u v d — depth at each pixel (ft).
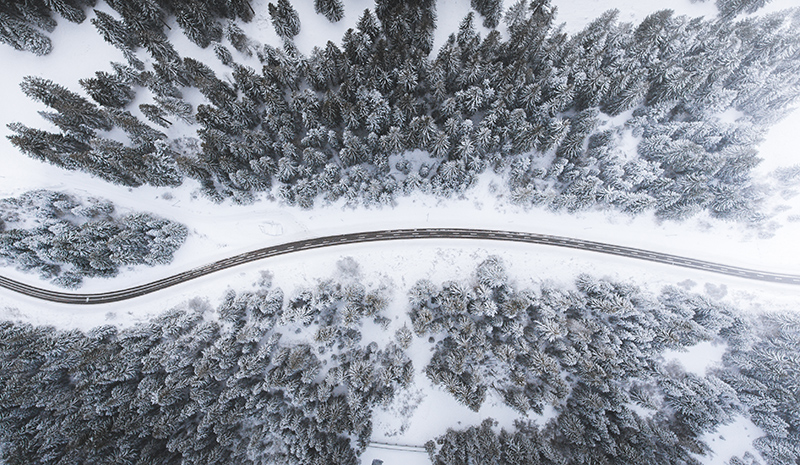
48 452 144.97
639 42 169.78
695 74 160.35
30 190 172.96
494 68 161.17
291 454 156.97
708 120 169.99
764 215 168.96
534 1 173.47
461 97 158.40
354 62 166.71
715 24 171.32
